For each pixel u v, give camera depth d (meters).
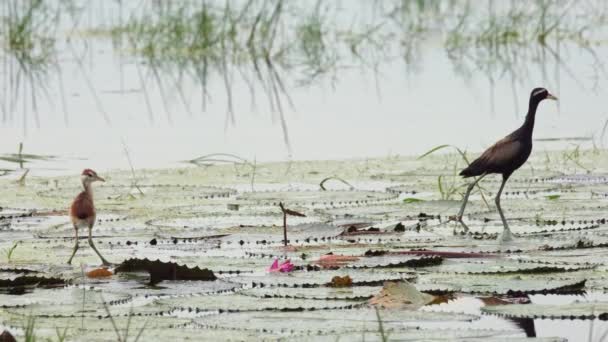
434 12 38.59
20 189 19.28
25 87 29.34
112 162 21.92
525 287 12.29
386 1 39.59
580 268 13.15
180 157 22.30
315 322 11.03
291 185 19.41
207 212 17.12
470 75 31.08
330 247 14.58
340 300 11.91
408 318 11.17
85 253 14.48
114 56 34.50
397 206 17.33
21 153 22.59
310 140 23.89
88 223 13.82
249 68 32.75
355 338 10.45
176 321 11.12
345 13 38.75
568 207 16.92
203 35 35.50
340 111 26.83
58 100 27.95
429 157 21.91
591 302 11.66
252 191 18.77
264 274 13.16
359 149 22.92
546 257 13.76
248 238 15.23
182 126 25.44
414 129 24.72
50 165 21.62
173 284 12.72
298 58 34.25
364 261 13.62
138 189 19.05
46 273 13.27
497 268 13.12
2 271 13.41
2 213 17.25
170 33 35.88
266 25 35.81
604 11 38.03
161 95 28.75
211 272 12.94
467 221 16.28
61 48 35.56
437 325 11.01
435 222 16.27
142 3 36.97
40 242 15.19
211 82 30.56
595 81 29.66
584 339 10.63
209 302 11.81
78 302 11.97
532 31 37.16
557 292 12.23
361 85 30.02
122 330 10.86
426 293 12.06
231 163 21.73
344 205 17.59
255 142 23.78
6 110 26.70
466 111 26.58
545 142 23.17
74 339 10.56
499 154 16.25
